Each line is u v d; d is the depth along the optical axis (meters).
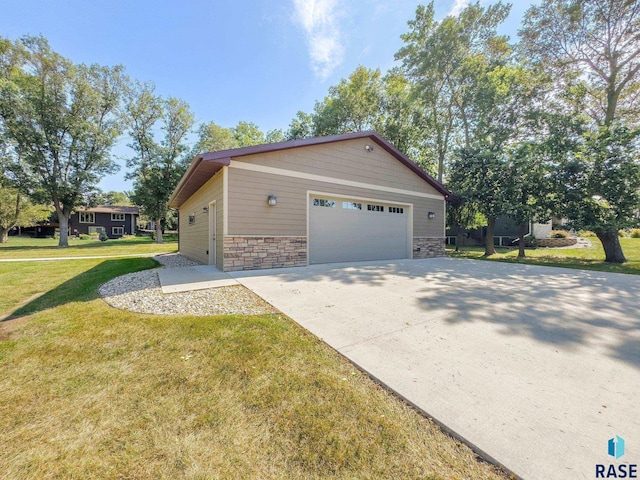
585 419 1.58
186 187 9.08
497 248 16.61
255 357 2.35
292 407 1.73
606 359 2.30
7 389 1.95
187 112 24.34
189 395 1.86
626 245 13.60
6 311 3.87
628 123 10.90
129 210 36.28
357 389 1.91
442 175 16.38
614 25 9.89
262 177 6.84
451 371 2.12
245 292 4.51
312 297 4.23
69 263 9.23
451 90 14.80
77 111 19.31
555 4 10.37
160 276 5.91
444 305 3.84
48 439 1.50
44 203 18.69
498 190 11.32
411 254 10.49
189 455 1.39
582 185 9.23
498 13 13.18
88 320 3.28
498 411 1.66
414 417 1.64
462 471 1.29
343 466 1.32
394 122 16.88
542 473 1.25
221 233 6.74
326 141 7.85
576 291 4.76
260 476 1.28
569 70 11.12
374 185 9.26
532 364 2.22
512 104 12.29
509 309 3.67
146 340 2.71
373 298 4.20
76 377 2.09
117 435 1.52
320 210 8.08
